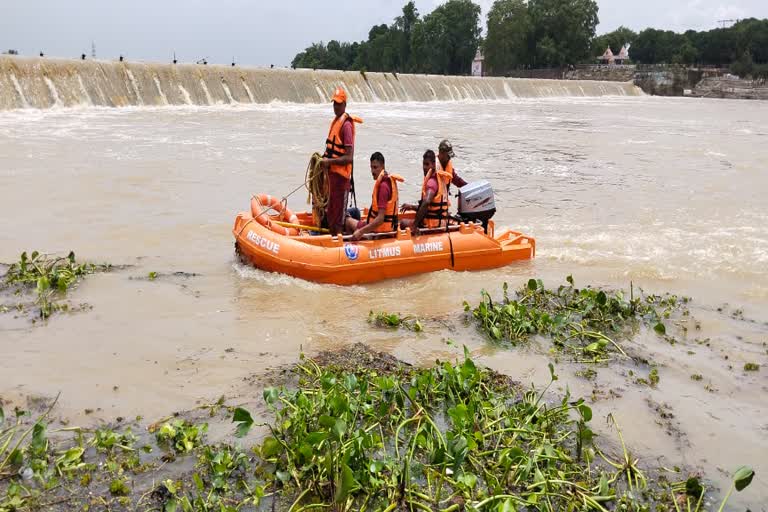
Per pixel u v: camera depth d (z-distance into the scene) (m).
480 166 17.62
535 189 14.44
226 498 3.65
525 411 4.61
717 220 11.57
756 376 5.48
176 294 6.83
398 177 7.73
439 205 8.09
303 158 16.77
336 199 7.98
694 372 5.53
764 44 109.56
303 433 4.09
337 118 7.88
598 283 7.91
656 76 91.25
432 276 7.80
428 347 5.82
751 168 18.28
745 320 6.79
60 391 4.71
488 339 6.08
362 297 7.09
